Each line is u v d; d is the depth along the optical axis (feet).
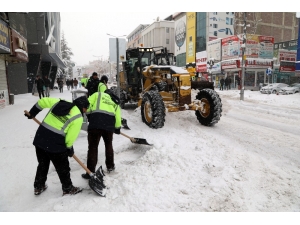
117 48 26.07
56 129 10.13
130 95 32.76
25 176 12.59
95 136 12.27
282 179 12.03
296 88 65.41
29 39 72.69
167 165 12.57
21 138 19.33
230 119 28.55
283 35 149.69
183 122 23.63
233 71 91.86
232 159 13.92
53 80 107.24
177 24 142.82
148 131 19.62
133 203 9.73
